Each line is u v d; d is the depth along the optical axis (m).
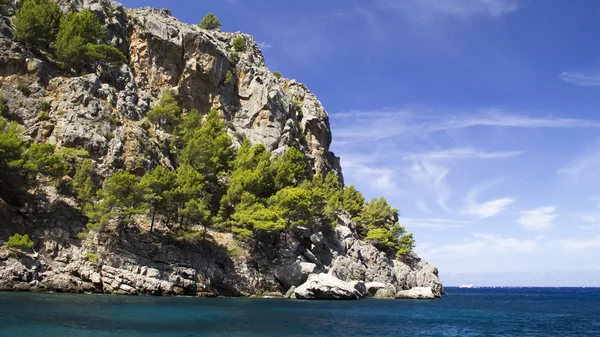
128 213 58.59
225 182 87.06
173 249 64.50
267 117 115.44
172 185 65.88
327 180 122.88
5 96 69.56
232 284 69.06
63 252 55.16
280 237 82.12
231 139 97.00
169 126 91.69
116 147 71.25
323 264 87.31
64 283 52.25
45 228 56.09
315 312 50.84
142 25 105.31
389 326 42.75
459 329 44.00
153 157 78.25
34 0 82.50
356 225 112.38
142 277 57.75
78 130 68.94
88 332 27.81
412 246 114.06
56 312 35.09
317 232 89.81
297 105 139.88
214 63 109.88
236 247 73.44
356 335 35.47
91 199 61.44
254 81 120.94
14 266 49.47
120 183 58.84
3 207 54.22
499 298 147.62
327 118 149.25
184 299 56.00
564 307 93.81
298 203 78.12
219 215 77.19
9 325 28.14
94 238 57.84
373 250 99.31
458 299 116.62
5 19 78.06
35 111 70.50
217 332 32.06
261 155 93.62
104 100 77.56
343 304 65.62
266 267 75.94
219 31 145.50
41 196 59.62
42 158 55.91
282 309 52.00
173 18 118.88
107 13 100.50
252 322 38.72
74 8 92.38
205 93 109.44
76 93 73.44
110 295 52.88
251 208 75.06
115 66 89.69
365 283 91.50
